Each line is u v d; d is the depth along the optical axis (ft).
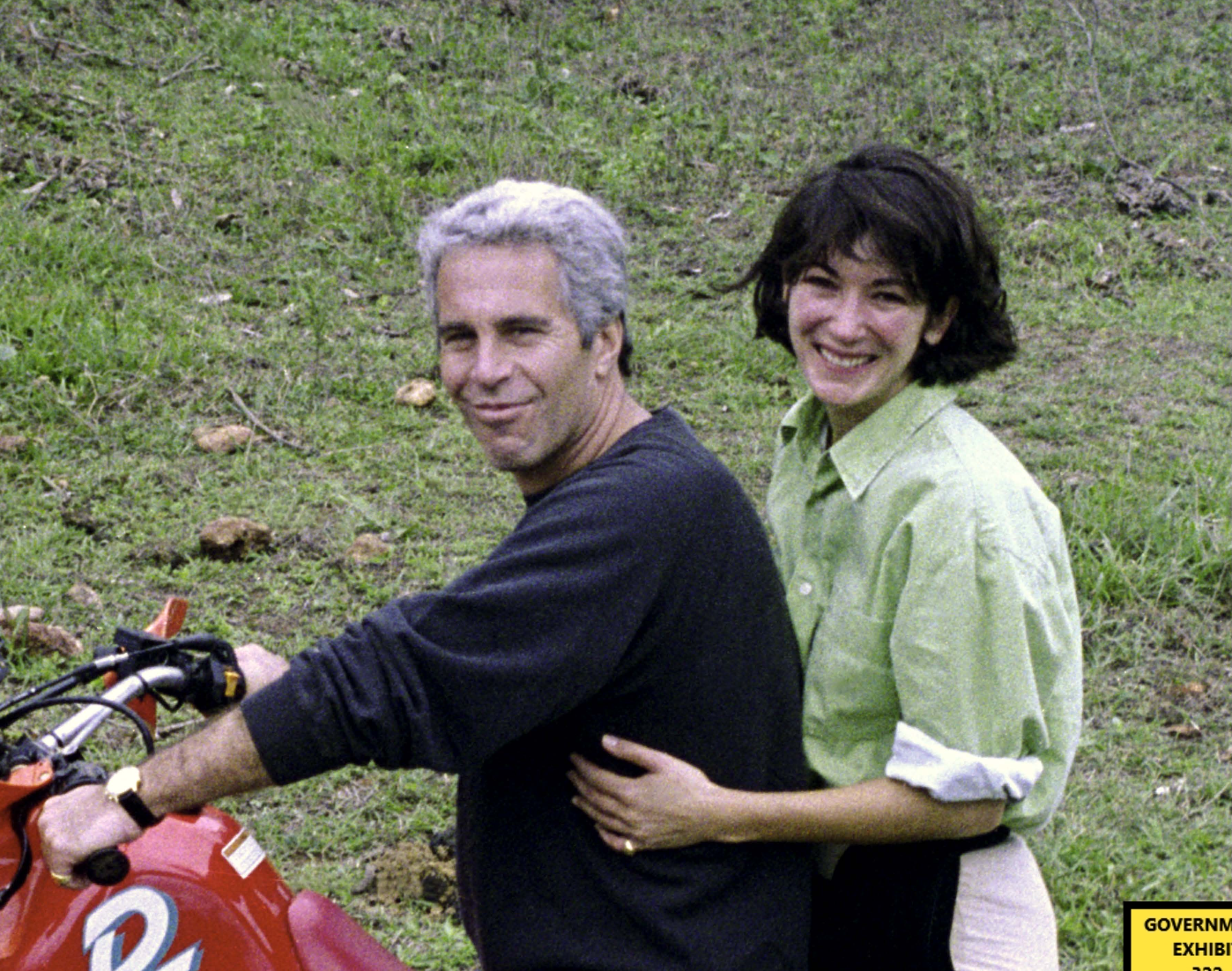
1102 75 40.06
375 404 22.94
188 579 17.53
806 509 8.41
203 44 36.52
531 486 7.92
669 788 7.26
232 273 26.68
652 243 30.37
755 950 7.58
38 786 7.06
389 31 39.40
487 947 7.69
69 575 17.37
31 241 25.91
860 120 36.68
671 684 7.31
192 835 7.62
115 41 35.27
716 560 7.31
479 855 7.67
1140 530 19.61
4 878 7.22
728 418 23.57
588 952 7.39
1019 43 41.98
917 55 40.98
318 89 35.55
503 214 7.23
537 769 7.54
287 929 7.65
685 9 44.50
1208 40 43.01
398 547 18.74
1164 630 17.94
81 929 7.25
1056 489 21.03
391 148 32.86
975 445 7.78
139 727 7.34
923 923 7.98
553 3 44.01
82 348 22.44
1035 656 7.54
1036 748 7.61
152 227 27.53
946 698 7.38
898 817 7.45
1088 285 29.96
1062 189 34.01
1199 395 25.12
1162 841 13.85
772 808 7.38
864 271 7.93
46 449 20.26
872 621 7.75
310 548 18.57
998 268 8.35
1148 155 35.88
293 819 13.79
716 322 27.17
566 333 7.30
